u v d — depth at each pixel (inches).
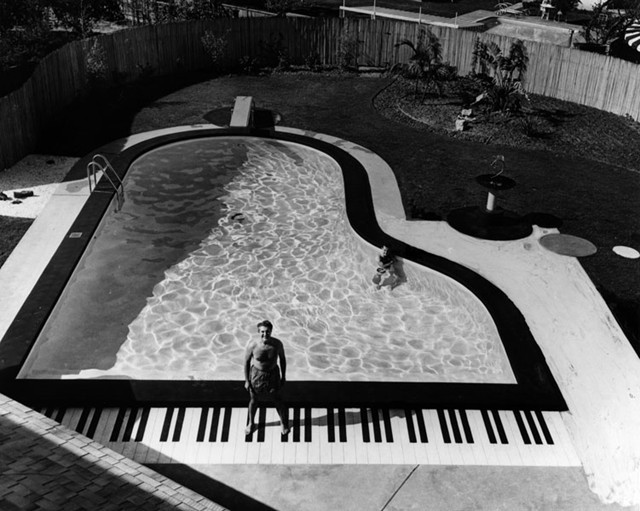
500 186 558.6
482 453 356.5
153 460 341.7
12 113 662.5
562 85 929.5
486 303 467.5
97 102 853.8
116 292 504.4
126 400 371.9
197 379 393.1
